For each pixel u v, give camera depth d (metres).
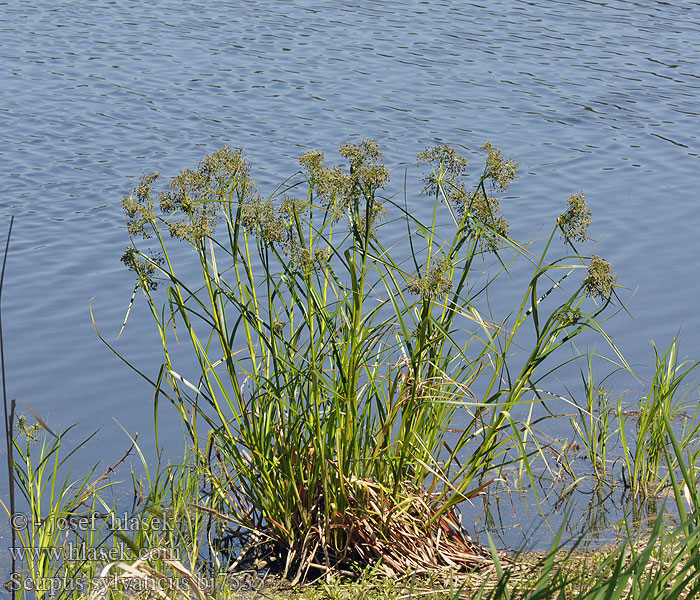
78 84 18.45
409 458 5.94
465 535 6.19
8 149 14.59
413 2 27.52
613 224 12.23
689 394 8.08
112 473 7.01
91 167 13.88
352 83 18.94
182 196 5.60
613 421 7.82
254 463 5.98
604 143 15.84
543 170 14.35
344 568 5.81
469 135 15.97
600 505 6.71
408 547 5.85
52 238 11.41
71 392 8.21
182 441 7.43
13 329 9.30
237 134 15.56
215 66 20.00
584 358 8.84
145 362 8.70
